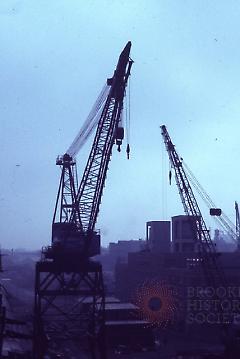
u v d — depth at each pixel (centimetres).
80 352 7262
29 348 6819
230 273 9875
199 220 8725
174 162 8556
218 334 9131
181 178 8519
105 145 6097
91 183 6184
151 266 12506
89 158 6172
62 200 8538
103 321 5847
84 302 9450
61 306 11319
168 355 7212
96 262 6172
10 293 14400
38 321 5703
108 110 6059
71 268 6025
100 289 6000
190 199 8569
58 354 6744
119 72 5916
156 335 9256
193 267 10531
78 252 6075
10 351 6041
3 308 5566
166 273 11106
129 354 7294
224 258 11988
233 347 6869
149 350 7638
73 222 6200
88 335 6012
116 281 15012
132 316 8569
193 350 7481
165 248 15138
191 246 12612
